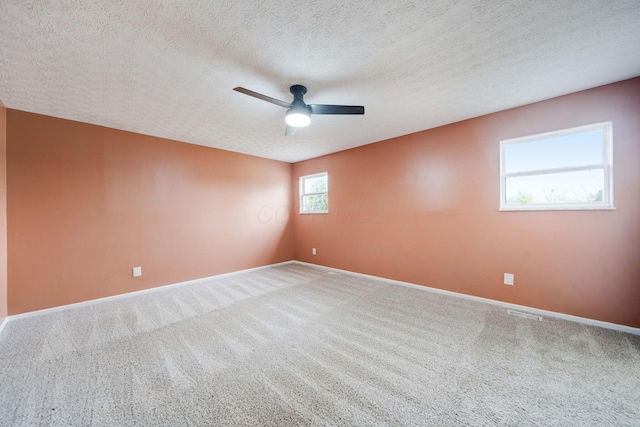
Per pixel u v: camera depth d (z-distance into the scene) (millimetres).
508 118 2910
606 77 2260
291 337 2287
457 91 2500
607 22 1595
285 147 4434
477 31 1679
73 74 2076
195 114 2934
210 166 4332
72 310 2936
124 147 3439
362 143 4258
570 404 1479
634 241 2279
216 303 3141
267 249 5180
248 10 1465
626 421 1359
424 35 1715
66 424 1357
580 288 2523
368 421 1369
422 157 3635
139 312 2869
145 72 2076
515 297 2898
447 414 1415
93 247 3184
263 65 2023
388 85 2369
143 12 1458
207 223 4273
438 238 3496
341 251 4754
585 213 2492
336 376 1746
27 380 1706
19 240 2725
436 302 3133
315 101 2684
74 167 3070
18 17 1454
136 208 3531
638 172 2258
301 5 1437
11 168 2688
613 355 1947
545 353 1990
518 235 2873
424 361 1910
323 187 5195
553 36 1731
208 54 1868
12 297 2674
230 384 1667
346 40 1752
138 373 1782
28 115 2791
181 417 1402
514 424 1347
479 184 3137
